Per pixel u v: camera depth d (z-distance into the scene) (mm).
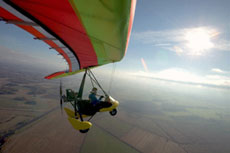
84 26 1626
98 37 1918
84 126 4301
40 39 2570
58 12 1368
